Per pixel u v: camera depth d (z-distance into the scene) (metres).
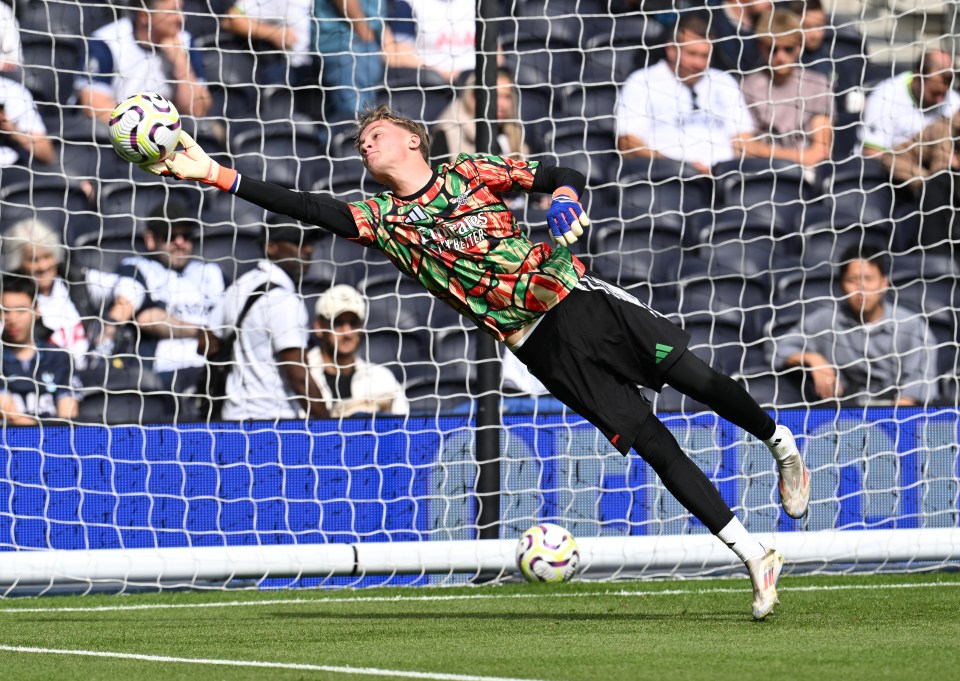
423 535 24.53
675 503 24.75
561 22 32.84
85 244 29.17
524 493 24.50
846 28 32.78
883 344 30.02
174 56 31.56
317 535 24.25
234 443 24.06
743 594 19.06
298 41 32.12
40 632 14.46
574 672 9.71
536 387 27.48
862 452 25.22
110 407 27.19
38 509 23.34
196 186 30.22
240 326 28.11
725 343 29.58
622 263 31.36
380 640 12.68
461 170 13.01
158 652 11.90
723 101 32.41
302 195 12.69
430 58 32.19
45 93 30.64
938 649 11.00
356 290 28.27
